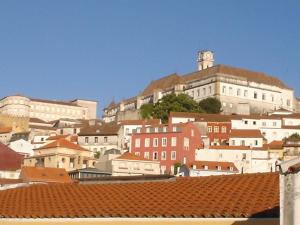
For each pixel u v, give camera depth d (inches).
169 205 807.7
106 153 6294.3
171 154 6368.1
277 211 688.4
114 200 890.1
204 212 747.4
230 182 858.8
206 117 7559.1
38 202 963.3
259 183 820.6
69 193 987.9
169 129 6461.6
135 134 6663.4
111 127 7504.9
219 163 5836.6
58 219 867.4
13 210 938.7
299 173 600.7
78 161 6151.6
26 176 3976.4
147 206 823.7
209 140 6934.1
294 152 6427.2
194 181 911.7
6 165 4906.5
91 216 838.5
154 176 1027.3
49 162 6067.9
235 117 7583.7
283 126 7603.4
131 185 966.4
